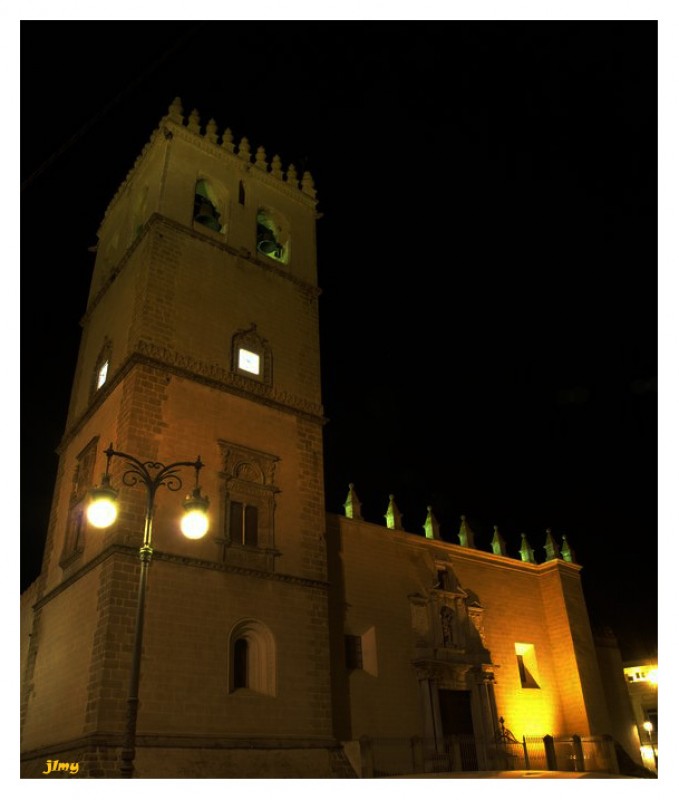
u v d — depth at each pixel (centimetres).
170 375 2670
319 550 2805
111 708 2031
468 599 3719
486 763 3219
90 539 2508
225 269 3114
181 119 3359
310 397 3138
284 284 3341
